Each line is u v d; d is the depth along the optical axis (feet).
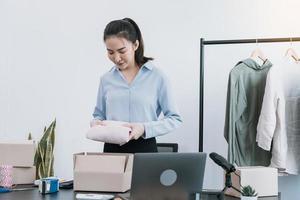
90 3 11.63
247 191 4.93
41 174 10.02
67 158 11.65
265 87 8.99
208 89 11.04
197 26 11.16
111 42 6.01
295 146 9.27
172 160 4.39
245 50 10.94
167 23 11.30
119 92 6.46
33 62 11.75
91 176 5.39
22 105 11.76
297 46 10.69
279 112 8.93
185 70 11.20
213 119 10.98
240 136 9.23
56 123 11.71
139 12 11.43
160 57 11.33
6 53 11.76
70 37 11.69
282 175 9.94
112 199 4.86
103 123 5.94
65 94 11.71
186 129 11.12
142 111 6.37
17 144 6.22
